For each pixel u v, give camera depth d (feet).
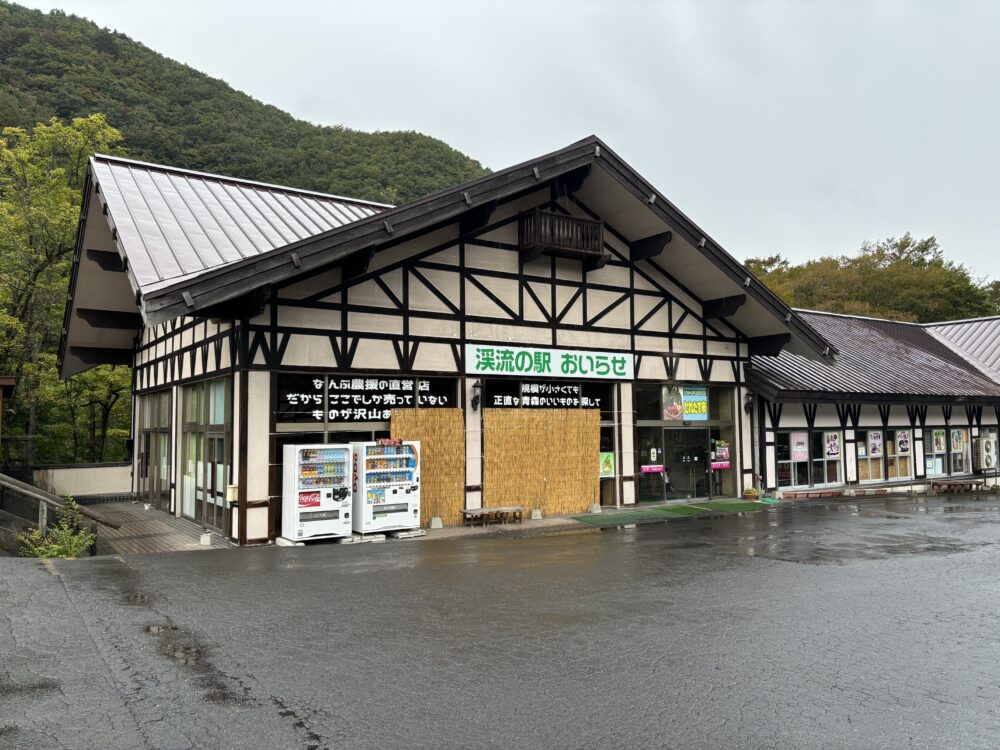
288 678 15.37
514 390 44.80
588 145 42.57
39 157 72.79
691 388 53.01
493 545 34.50
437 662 16.55
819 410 61.11
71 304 54.60
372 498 35.96
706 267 49.29
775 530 39.75
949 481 65.41
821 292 154.40
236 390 35.32
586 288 47.65
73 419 82.17
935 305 146.10
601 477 48.32
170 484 48.62
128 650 17.04
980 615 21.35
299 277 36.47
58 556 30.25
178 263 32.96
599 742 12.41
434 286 41.19
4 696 14.10
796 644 18.28
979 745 12.46
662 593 23.97
